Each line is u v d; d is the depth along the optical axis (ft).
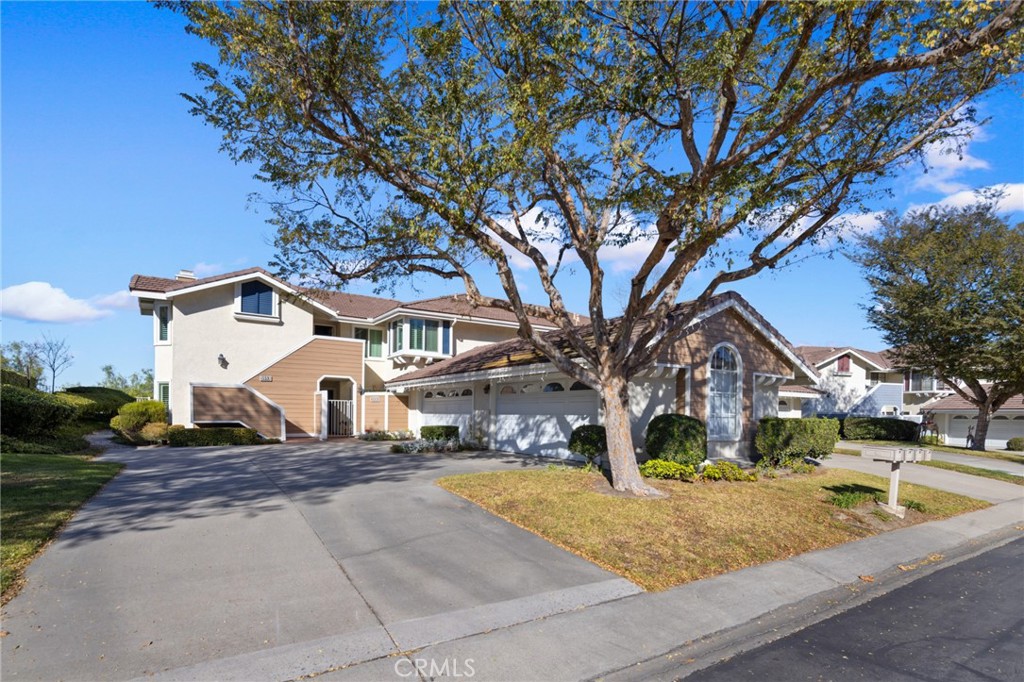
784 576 20.63
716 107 29.94
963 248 72.64
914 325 77.25
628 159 30.32
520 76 27.37
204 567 18.70
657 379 44.60
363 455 51.52
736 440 49.26
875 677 13.62
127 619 14.87
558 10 24.49
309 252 32.89
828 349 119.85
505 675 13.15
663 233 25.63
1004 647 15.43
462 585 18.03
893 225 78.89
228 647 13.66
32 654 12.99
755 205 24.39
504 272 29.94
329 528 23.52
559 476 34.06
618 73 26.09
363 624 15.12
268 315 75.97
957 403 107.45
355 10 26.45
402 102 30.27
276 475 37.68
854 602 19.01
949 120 26.84
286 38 24.90
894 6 21.65
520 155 25.86
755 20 22.86
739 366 49.85
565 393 47.75
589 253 31.24
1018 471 53.36
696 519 25.12
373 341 88.58
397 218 33.04
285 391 72.74
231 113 29.30
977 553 25.85
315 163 30.58
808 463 48.39
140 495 29.89
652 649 14.79
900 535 27.27
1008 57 21.50
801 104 24.29
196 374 70.59
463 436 64.03
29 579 17.13
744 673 13.75
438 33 25.88
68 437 57.62
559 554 21.35
